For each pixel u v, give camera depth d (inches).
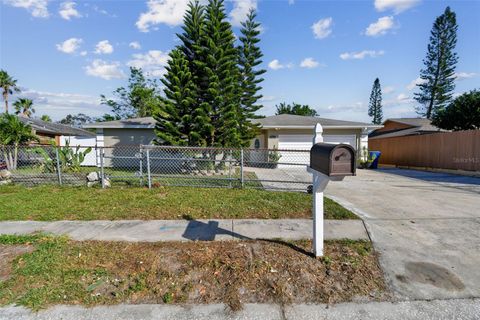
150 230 144.9
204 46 405.7
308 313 83.1
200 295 91.0
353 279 99.4
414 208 192.7
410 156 572.4
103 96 1143.0
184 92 389.7
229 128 410.6
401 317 81.2
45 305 85.3
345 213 172.7
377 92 1815.9
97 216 169.8
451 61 1080.2
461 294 91.6
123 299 88.7
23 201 207.5
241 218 165.3
